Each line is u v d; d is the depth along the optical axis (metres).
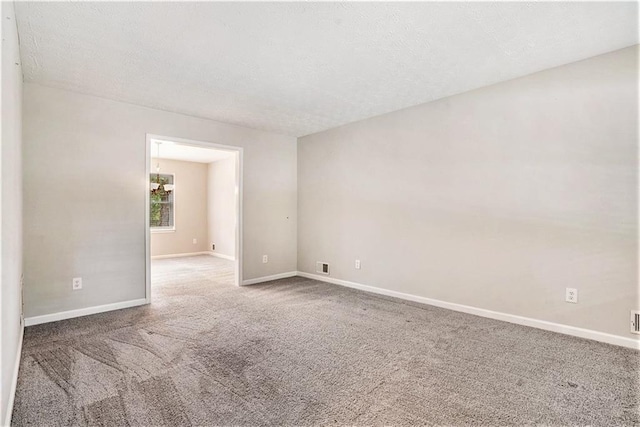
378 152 4.23
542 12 2.02
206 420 1.70
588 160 2.68
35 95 3.11
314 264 5.13
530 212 2.99
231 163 7.40
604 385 2.03
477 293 3.35
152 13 1.99
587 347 2.55
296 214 5.41
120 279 3.61
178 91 3.31
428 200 3.73
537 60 2.69
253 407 1.82
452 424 1.68
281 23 2.11
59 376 2.14
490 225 3.25
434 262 3.69
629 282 2.53
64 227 3.27
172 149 6.39
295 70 2.83
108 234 3.54
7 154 1.64
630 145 2.51
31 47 2.40
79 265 3.35
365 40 2.33
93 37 2.27
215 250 7.98
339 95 3.46
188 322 3.17
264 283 4.83
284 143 5.22
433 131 3.67
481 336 2.80
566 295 2.81
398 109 3.96
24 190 3.05
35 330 2.94
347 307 3.65
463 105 3.41
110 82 3.08
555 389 1.99
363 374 2.18
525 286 3.04
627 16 2.06
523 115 3.01
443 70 2.86
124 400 1.88
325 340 2.74
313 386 2.03
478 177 3.32
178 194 7.80
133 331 2.93
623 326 2.56
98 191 3.47
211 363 2.33
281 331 2.94
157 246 7.48
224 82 3.08
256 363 2.33
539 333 2.85
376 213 4.27
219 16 2.02
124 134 3.64
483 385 2.04
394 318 3.27
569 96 2.76
